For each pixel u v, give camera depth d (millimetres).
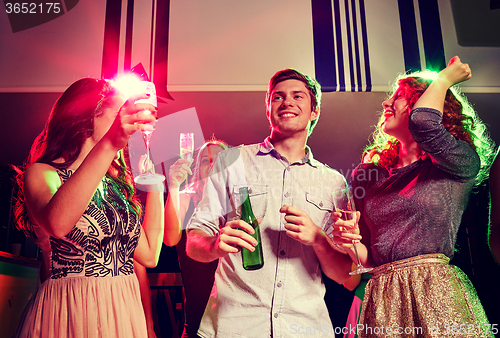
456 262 3000
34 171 928
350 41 3020
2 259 1981
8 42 2988
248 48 3018
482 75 2977
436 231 1229
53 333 869
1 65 2957
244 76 2979
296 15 3055
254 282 1293
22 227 1084
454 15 3035
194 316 1784
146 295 1504
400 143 1486
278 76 1552
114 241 991
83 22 3018
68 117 1047
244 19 3053
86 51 2973
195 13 3051
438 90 1260
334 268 1324
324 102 3359
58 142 1034
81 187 787
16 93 3211
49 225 791
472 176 1257
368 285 1281
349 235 1198
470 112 1573
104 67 2951
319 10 3061
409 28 3027
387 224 1300
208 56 3008
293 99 1495
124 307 957
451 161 1213
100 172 809
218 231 1387
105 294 931
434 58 2977
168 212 1527
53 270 924
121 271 993
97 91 1085
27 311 909
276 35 3029
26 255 2820
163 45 3000
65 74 2943
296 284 1302
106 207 1002
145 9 3051
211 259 1264
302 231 1211
